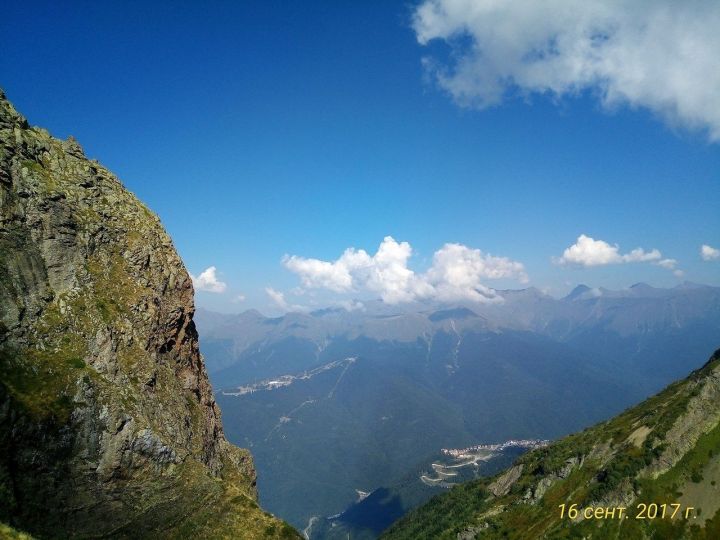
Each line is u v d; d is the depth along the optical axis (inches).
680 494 5743.1
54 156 4261.8
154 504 3169.3
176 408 3991.1
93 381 3316.9
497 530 7490.2
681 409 6702.8
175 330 4505.4
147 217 4896.7
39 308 3408.0
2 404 2817.4
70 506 2810.0
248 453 5083.7
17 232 3523.6
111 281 4045.3
